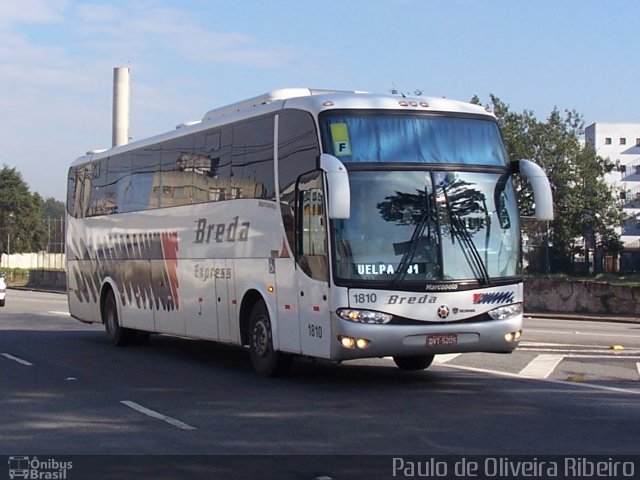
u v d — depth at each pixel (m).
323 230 11.84
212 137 15.23
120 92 50.69
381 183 11.91
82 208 21.05
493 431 9.49
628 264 67.75
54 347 19.00
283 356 13.59
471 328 11.97
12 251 91.81
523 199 48.66
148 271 17.53
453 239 12.04
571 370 14.45
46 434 9.67
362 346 11.54
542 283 32.91
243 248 14.08
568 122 69.81
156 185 17.33
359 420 10.21
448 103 12.77
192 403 11.55
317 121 12.12
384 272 11.70
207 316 15.29
